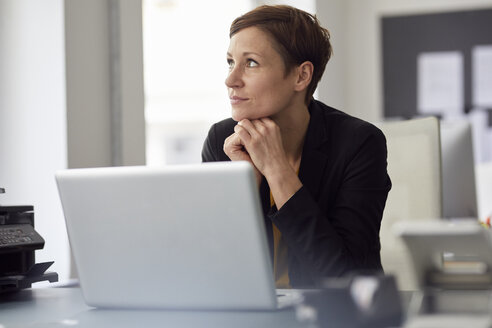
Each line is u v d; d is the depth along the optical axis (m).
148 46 5.93
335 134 1.65
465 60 5.85
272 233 1.63
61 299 1.42
